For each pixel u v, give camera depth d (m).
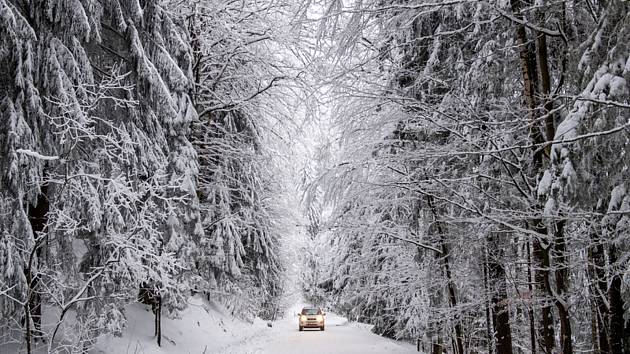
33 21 9.53
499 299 9.55
